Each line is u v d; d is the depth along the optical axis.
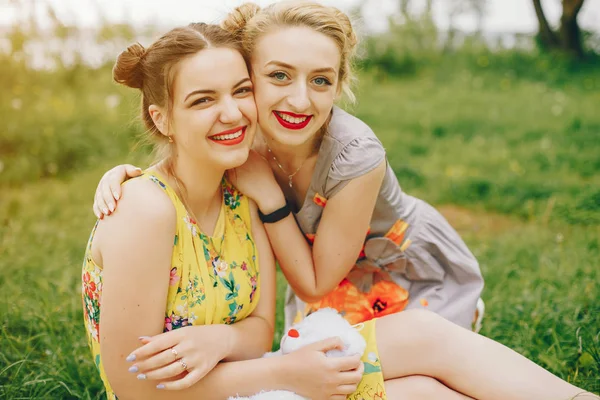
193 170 2.02
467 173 5.95
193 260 1.98
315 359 1.94
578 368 2.61
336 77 2.13
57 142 6.18
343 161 2.20
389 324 2.12
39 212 4.80
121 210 1.90
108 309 1.88
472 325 2.64
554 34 12.83
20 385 2.49
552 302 3.09
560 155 6.27
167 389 1.90
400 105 8.64
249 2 2.24
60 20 7.14
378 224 2.50
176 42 1.91
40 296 3.21
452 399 2.01
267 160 2.37
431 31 11.80
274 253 2.33
